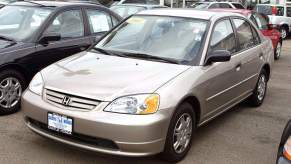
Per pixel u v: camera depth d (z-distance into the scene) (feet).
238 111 22.27
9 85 19.43
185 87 14.96
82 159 15.29
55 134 14.46
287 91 27.55
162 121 13.78
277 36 40.27
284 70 35.27
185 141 15.57
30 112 14.89
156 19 18.90
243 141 17.99
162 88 14.26
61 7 22.52
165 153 14.64
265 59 22.85
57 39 20.84
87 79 14.75
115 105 13.58
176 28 18.06
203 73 16.20
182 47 17.11
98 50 18.12
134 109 13.53
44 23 21.20
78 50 22.40
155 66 15.92
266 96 25.86
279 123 20.65
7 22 22.06
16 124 18.38
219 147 17.15
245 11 36.60
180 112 14.80
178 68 15.81
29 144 16.31
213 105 17.31
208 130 19.10
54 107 14.17
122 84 14.29
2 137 16.87
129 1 61.62
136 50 17.49
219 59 16.56
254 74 21.61
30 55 20.03
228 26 19.56
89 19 23.70
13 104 19.70
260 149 17.24
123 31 19.03
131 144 13.39
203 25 17.95
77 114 13.67
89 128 13.53
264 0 86.07
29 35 20.71
